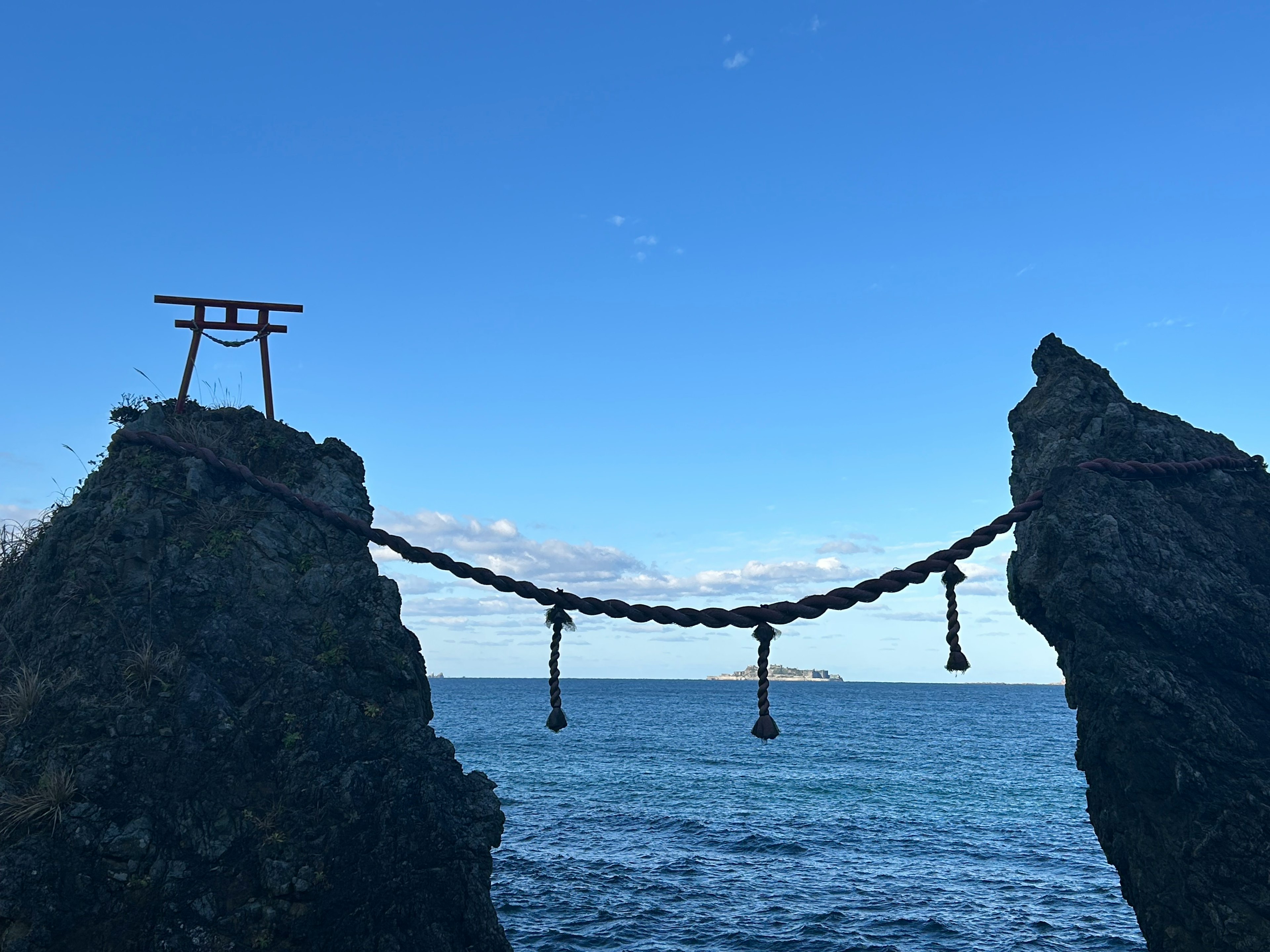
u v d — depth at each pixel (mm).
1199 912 10523
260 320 15711
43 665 12312
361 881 11625
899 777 65312
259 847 11484
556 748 84625
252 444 15461
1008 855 38000
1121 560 11875
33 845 10453
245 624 13398
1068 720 149000
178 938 10578
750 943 25781
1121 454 12992
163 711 12039
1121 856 11758
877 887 32250
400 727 13133
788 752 84438
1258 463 13211
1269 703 11000
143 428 15203
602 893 30703
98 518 13938
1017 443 14219
